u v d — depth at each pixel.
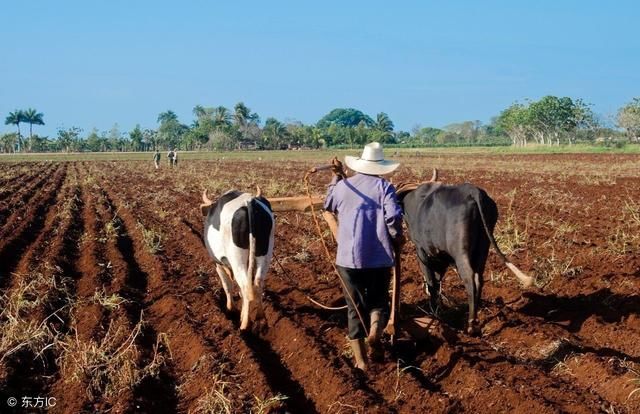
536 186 26.58
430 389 7.01
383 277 7.11
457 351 7.50
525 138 102.88
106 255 13.43
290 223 16.84
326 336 8.50
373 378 7.17
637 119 78.50
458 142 149.62
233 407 6.50
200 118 163.50
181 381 7.41
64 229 16.19
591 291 9.70
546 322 8.66
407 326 8.05
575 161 49.16
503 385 6.62
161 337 8.56
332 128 142.38
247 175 36.84
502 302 9.67
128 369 7.11
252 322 8.81
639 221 14.60
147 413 6.51
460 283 10.48
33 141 137.25
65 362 7.45
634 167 38.53
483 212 7.72
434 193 8.27
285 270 11.94
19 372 7.38
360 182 7.14
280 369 7.70
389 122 154.62
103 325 8.87
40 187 31.20
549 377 6.95
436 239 8.09
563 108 93.50
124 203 22.42
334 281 10.97
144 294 10.65
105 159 79.38
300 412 6.66
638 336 8.01
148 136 142.38
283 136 131.50
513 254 12.34
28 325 8.37
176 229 16.48
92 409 6.59
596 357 7.23
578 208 18.72
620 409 6.29
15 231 15.90
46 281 10.62
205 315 9.25
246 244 8.06
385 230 7.02
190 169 46.47
